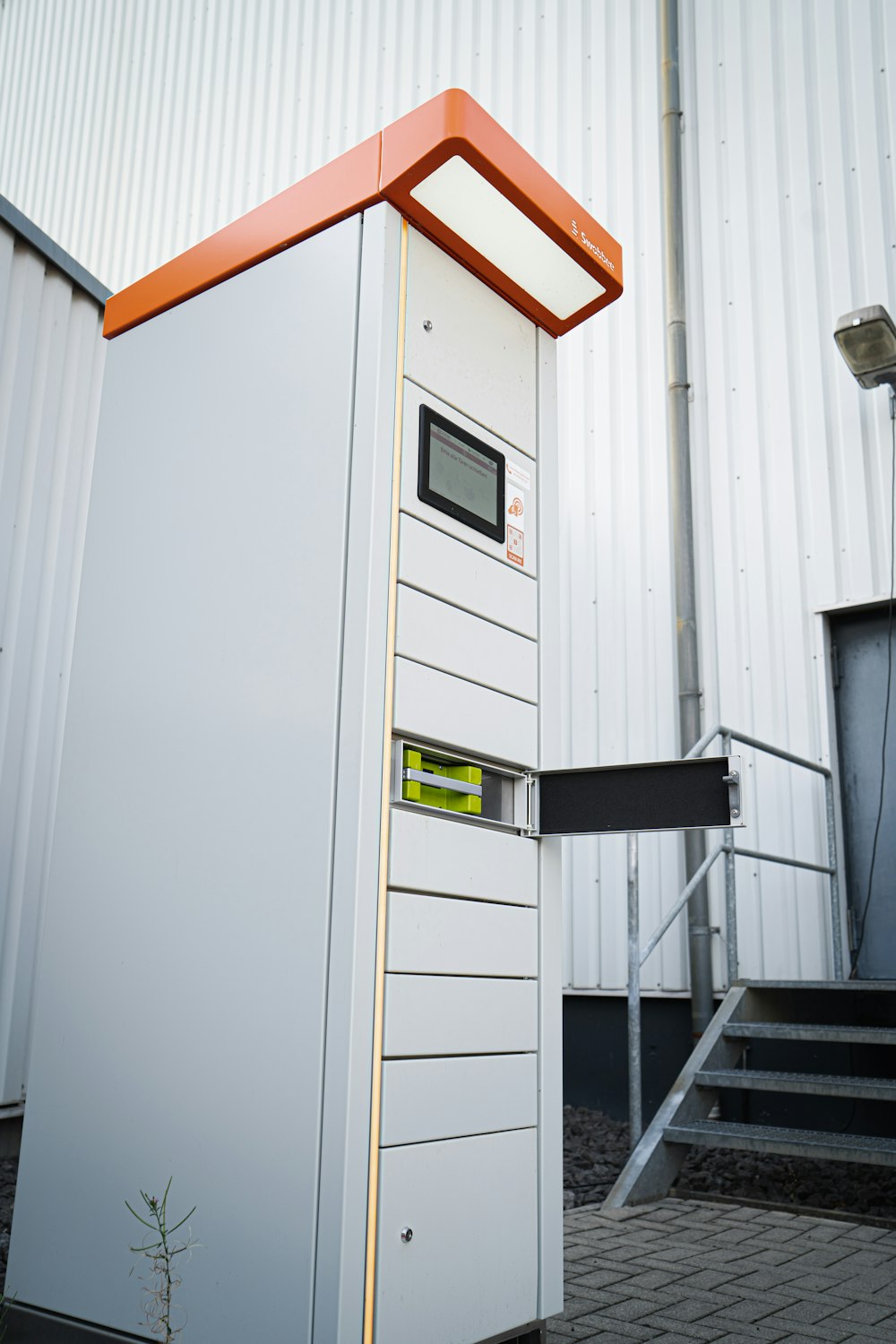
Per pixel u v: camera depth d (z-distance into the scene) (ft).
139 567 7.68
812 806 16.96
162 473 7.73
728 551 18.44
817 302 18.25
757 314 18.85
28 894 13.58
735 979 14.53
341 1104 5.74
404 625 6.55
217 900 6.61
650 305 20.12
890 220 17.72
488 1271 6.46
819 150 18.66
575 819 7.29
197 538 7.37
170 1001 6.68
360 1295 5.60
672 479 18.88
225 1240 6.04
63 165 31.12
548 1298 6.88
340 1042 5.82
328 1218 5.64
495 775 7.34
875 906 16.48
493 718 7.19
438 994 6.41
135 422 8.04
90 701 7.75
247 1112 6.13
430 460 6.89
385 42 24.73
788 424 18.21
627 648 19.27
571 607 20.02
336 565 6.53
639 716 18.92
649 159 20.48
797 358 18.31
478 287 7.66
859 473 17.38
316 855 6.19
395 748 6.39
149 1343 6.25
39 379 14.25
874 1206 11.85
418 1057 6.20
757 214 19.13
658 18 20.89
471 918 6.77
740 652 18.03
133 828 7.20
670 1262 9.67
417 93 23.86
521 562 7.67
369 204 6.96
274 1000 6.17
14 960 13.34
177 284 7.97
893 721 16.78
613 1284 8.96
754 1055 16.19
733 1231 10.82
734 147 19.58
